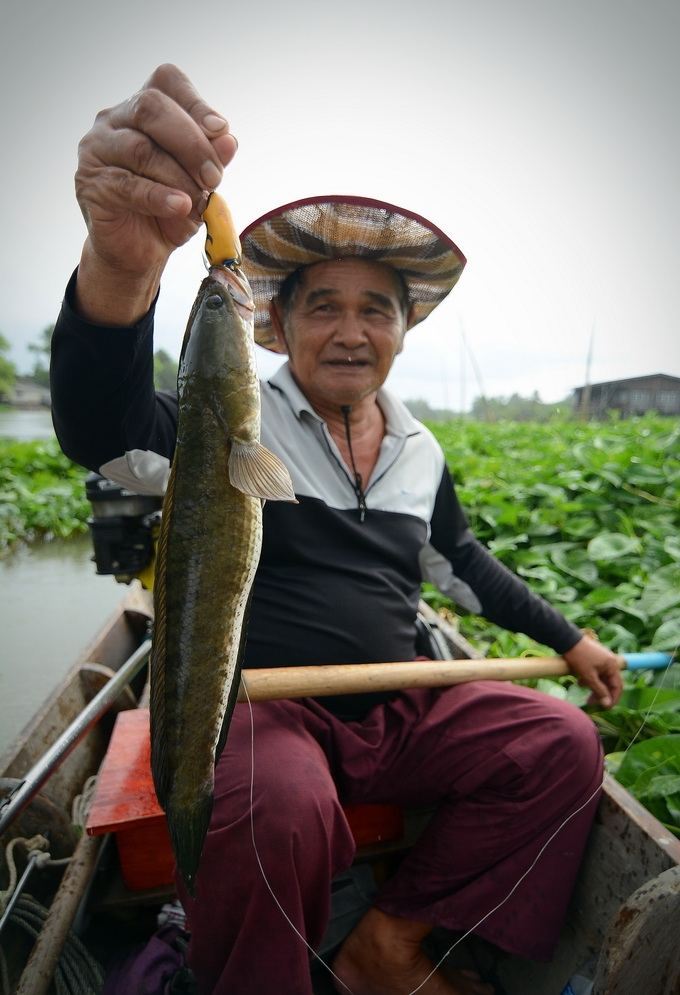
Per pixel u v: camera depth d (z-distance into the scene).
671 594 3.11
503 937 1.78
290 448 2.07
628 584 3.45
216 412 1.31
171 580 1.33
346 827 1.63
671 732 2.41
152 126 1.18
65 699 2.48
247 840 1.48
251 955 1.47
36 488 8.30
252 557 1.38
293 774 1.55
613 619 3.28
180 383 1.34
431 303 2.43
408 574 2.26
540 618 2.32
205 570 1.33
